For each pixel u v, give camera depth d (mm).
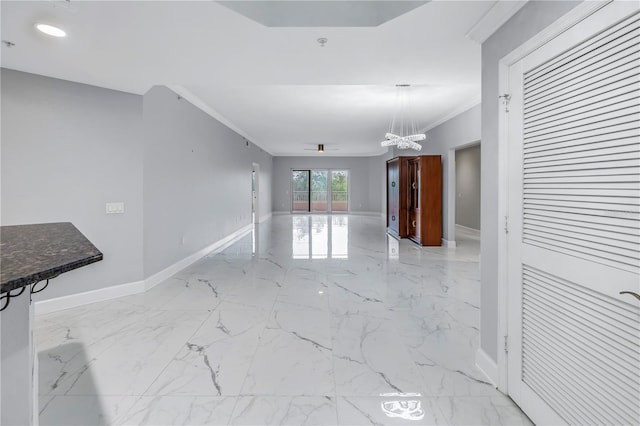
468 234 8234
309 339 2631
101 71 3137
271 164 12984
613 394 1246
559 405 1507
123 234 3705
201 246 5594
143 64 2988
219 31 2393
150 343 2564
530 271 1705
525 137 1714
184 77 3328
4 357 1055
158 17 2191
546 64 1550
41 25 2281
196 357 2354
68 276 3336
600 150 1281
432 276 4453
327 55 2828
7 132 3049
